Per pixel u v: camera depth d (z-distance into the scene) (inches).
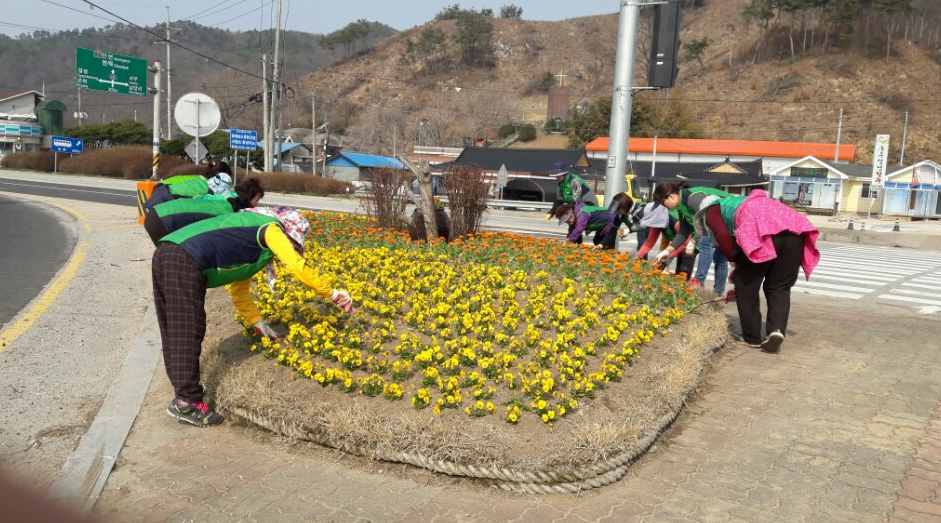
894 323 290.5
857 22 4003.4
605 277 275.0
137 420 178.4
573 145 2790.4
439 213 397.4
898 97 3447.3
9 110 2630.4
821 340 257.9
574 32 5723.4
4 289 312.7
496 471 145.1
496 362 183.6
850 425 178.4
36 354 221.6
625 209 349.4
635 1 370.6
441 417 158.9
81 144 1822.1
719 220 241.1
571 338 201.3
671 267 461.1
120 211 711.1
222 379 185.6
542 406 157.2
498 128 3565.5
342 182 1438.2
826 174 1689.2
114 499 139.6
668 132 2763.3
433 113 3676.2
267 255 184.9
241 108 3331.7
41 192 1047.0
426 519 134.1
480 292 247.3
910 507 138.5
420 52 5536.4
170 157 1598.2
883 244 896.9
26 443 161.2
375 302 235.1
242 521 132.1
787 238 228.1
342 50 6387.8
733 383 209.5
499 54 5477.4
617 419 161.0
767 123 3476.9
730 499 142.3
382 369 181.5
